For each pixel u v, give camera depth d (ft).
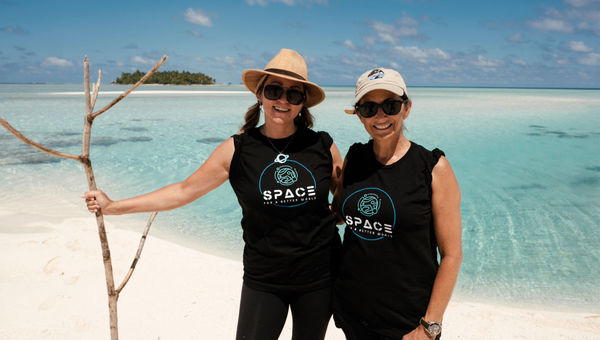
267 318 6.63
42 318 9.61
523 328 10.19
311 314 6.67
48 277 11.48
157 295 11.08
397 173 5.64
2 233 14.61
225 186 25.54
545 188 24.97
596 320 10.71
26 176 25.29
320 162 6.50
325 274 6.72
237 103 93.61
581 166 30.96
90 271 12.01
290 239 6.40
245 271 6.88
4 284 10.93
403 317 5.88
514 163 32.07
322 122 56.13
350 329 6.34
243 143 6.45
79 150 34.35
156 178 26.30
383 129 5.61
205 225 18.67
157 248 14.38
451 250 5.60
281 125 6.37
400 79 5.58
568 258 15.44
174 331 9.52
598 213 20.43
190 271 12.66
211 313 10.32
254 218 6.54
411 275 5.77
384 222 5.65
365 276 5.93
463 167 30.78
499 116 68.03
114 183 24.91
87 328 9.34
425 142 41.32
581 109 84.58
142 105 85.25
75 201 20.52
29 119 54.39
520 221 19.48
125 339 9.10
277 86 6.26
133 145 37.60
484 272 14.37
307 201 6.36
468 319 10.62
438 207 5.56
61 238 14.33
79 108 71.20
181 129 48.24
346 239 6.24
